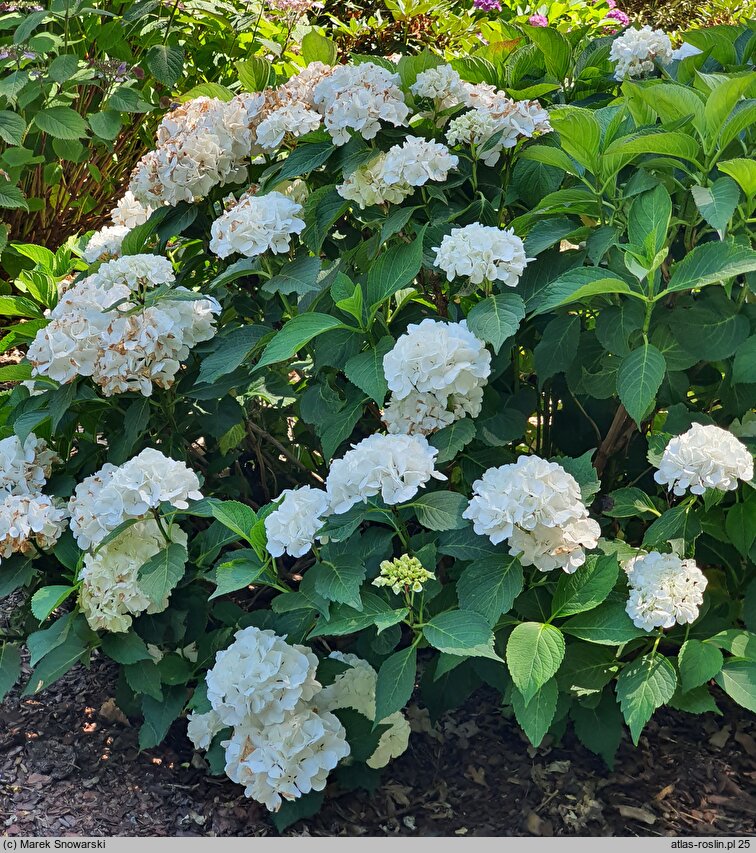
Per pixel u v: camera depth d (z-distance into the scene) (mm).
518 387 2502
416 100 2480
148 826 2312
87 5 4203
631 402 1970
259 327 2375
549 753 2510
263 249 2240
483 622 1896
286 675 2055
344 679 2297
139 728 2652
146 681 2258
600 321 2150
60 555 2281
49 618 2580
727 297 2154
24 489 2350
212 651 2332
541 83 2658
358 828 2293
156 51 4043
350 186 2340
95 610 2182
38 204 4305
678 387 2303
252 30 4551
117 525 2145
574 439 2660
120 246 2682
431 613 2158
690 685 1994
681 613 1958
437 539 2121
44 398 2441
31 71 3875
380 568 2162
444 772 2461
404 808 2354
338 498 1975
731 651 2039
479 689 2750
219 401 2516
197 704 2225
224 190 2666
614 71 2877
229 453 2824
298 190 2572
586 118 2068
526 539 1911
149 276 2355
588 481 2041
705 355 2117
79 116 3865
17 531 2197
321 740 2123
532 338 2516
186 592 2359
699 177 2082
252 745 2078
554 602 2031
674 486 2016
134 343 2230
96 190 4867
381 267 2207
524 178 2434
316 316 2133
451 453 2041
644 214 2047
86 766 2518
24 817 2338
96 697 2783
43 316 2729
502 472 1954
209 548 2285
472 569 1990
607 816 2299
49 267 2887
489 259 2068
